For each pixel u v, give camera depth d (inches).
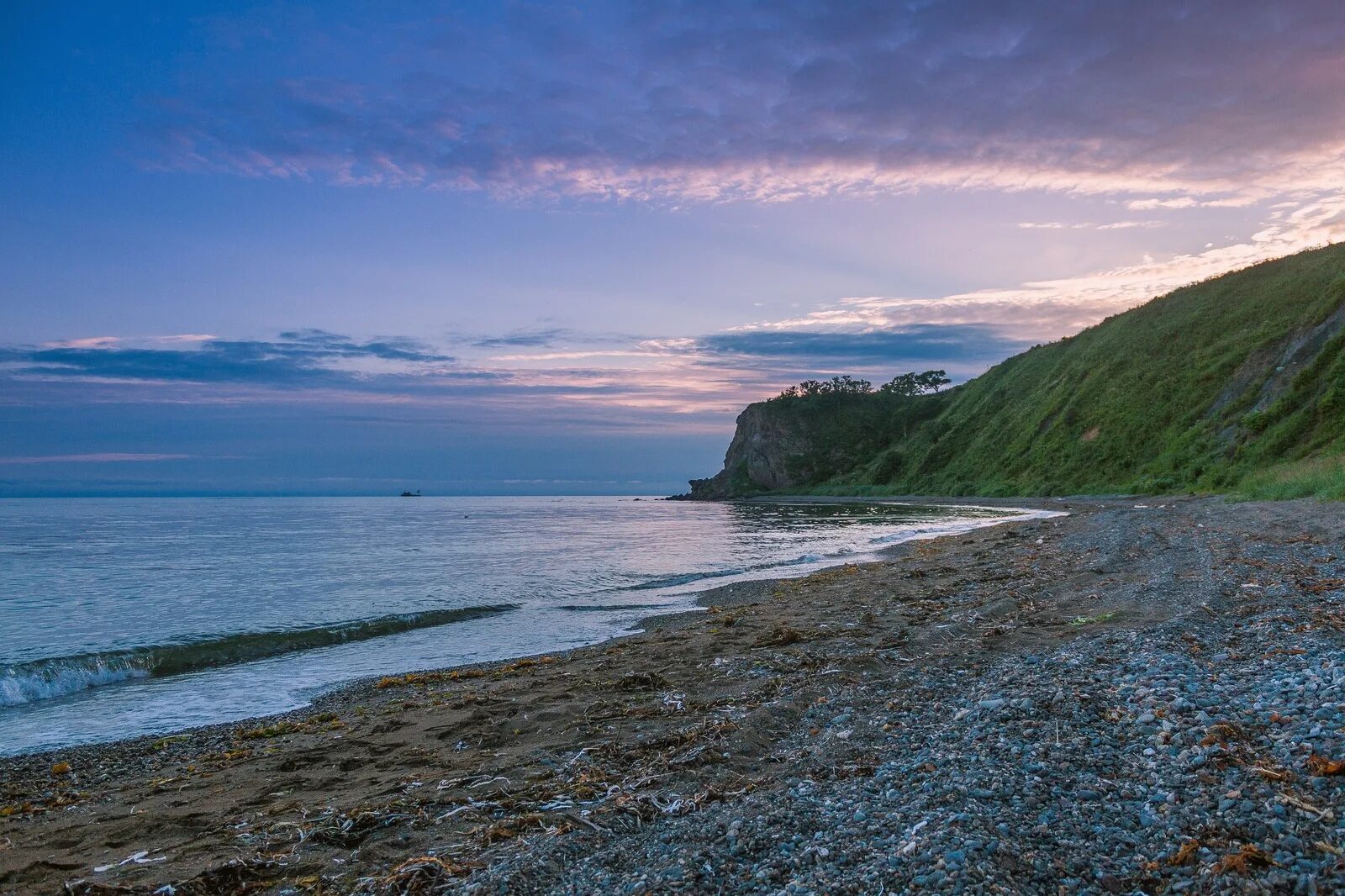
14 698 421.7
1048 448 2765.7
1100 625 383.6
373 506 5541.3
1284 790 157.4
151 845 205.0
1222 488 1562.5
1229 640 307.7
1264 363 2049.7
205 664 506.0
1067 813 160.7
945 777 187.5
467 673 444.8
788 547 1310.3
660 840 173.5
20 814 245.6
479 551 1347.2
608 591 800.9
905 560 935.7
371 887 163.5
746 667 377.1
